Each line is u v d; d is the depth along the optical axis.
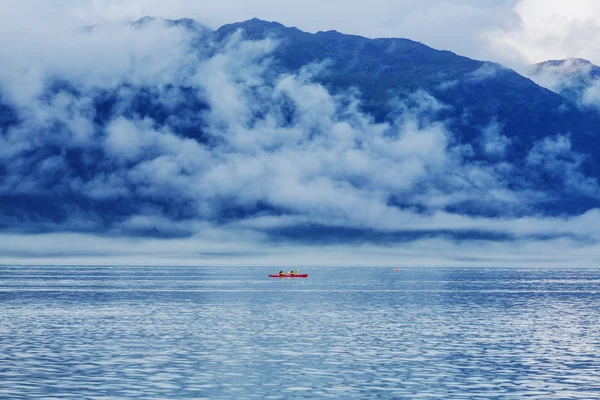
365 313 150.50
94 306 168.50
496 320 135.50
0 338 105.19
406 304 177.88
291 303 180.00
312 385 69.56
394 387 68.62
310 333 112.62
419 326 123.69
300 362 83.00
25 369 77.38
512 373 75.75
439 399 63.81
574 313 152.38
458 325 125.62
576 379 72.38
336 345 98.00
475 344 99.31
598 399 63.25
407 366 80.31
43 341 101.75
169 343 99.62
